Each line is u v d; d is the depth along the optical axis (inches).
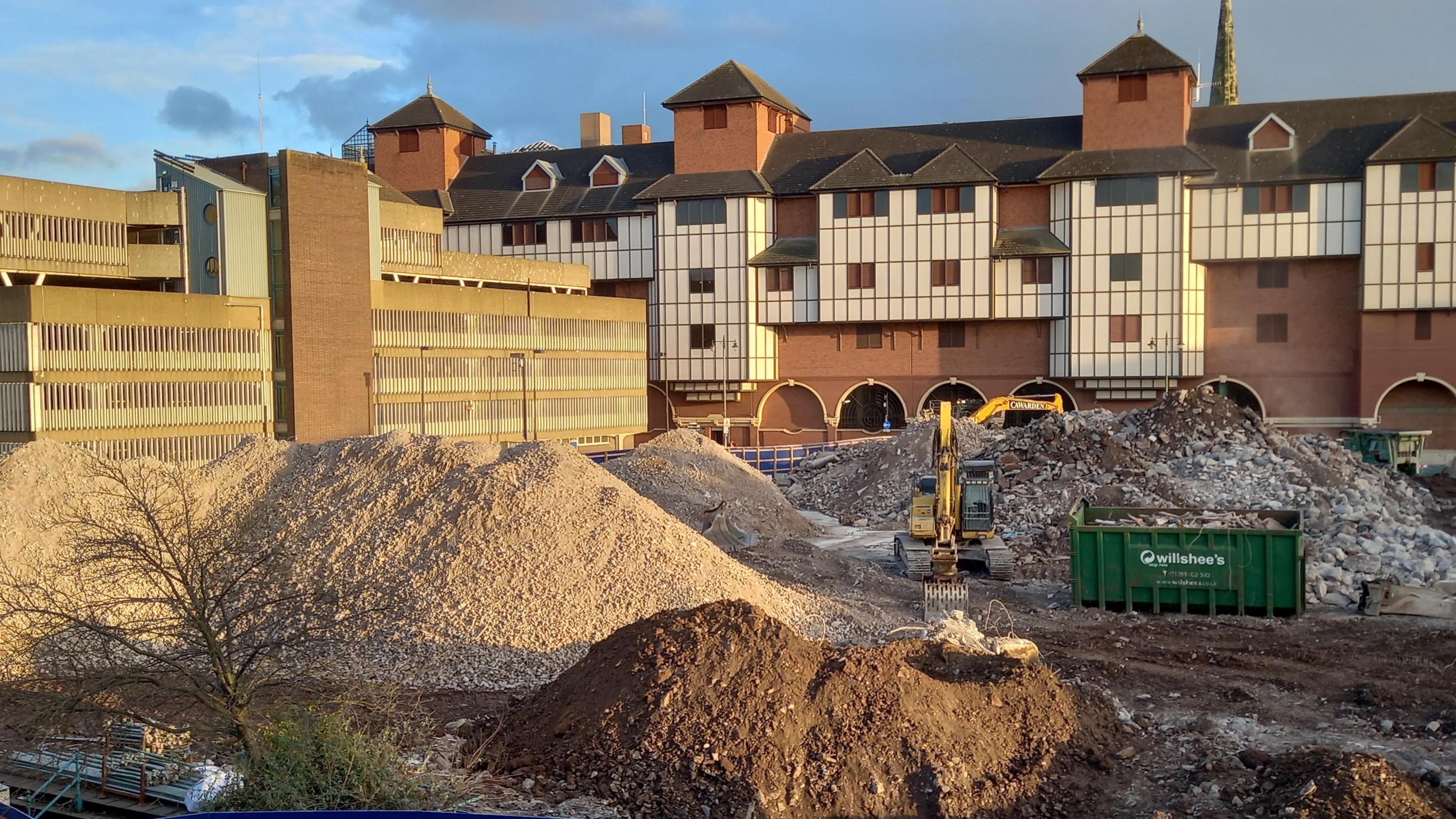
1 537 780.0
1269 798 483.8
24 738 546.6
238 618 541.0
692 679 530.0
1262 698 689.6
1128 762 554.3
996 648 692.1
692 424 2546.8
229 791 465.1
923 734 514.0
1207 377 2233.0
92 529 685.3
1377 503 1218.6
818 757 500.7
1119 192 2196.1
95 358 1631.4
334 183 1961.1
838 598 964.0
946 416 922.7
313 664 576.1
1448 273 2052.2
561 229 2628.0
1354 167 2119.8
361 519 872.3
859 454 1859.0
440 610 776.9
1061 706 570.3
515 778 502.3
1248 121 2247.8
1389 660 767.7
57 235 1734.7
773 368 2492.6
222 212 1825.8
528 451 947.3
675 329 2498.8
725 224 2449.6
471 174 2783.0
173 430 1740.9
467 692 682.2
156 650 634.8
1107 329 2213.3
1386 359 2106.3
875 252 2342.5
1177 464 1309.1
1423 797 494.9
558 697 574.2
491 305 2256.4
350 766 457.4
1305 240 2140.7
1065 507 1247.5
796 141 2544.3
